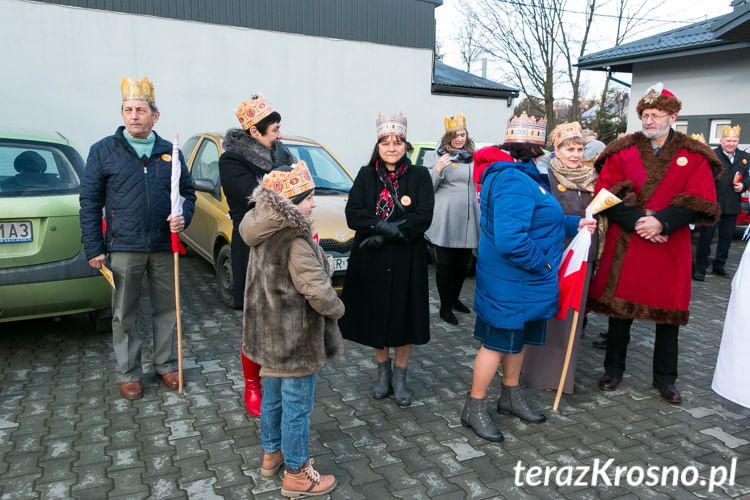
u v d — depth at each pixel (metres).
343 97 11.79
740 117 10.04
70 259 3.82
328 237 4.72
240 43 10.52
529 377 3.65
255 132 3.13
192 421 3.15
